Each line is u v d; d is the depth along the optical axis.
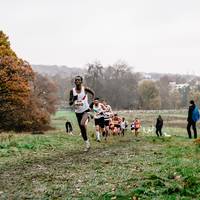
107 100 154.62
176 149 14.14
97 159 11.60
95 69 151.88
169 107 187.38
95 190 7.58
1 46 66.81
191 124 22.88
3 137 24.48
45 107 93.56
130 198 6.75
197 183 7.28
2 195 7.63
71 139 22.27
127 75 167.62
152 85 158.38
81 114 13.87
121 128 29.14
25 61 67.19
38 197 7.36
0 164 11.60
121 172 9.27
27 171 10.02
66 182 8.48
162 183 7.48
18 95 65.56
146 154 12.80
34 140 20.33
